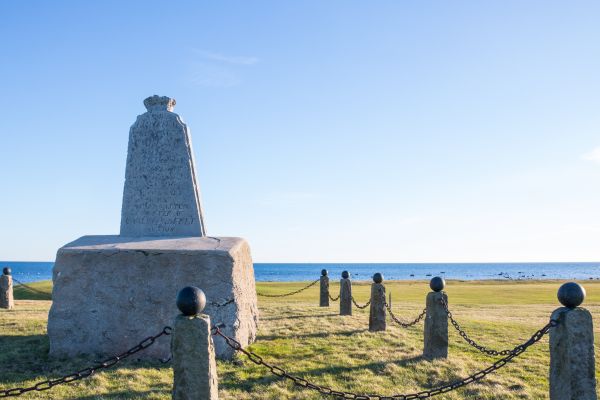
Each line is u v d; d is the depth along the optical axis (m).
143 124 11.44
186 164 11.29
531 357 9.66
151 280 9.05
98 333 8.95
